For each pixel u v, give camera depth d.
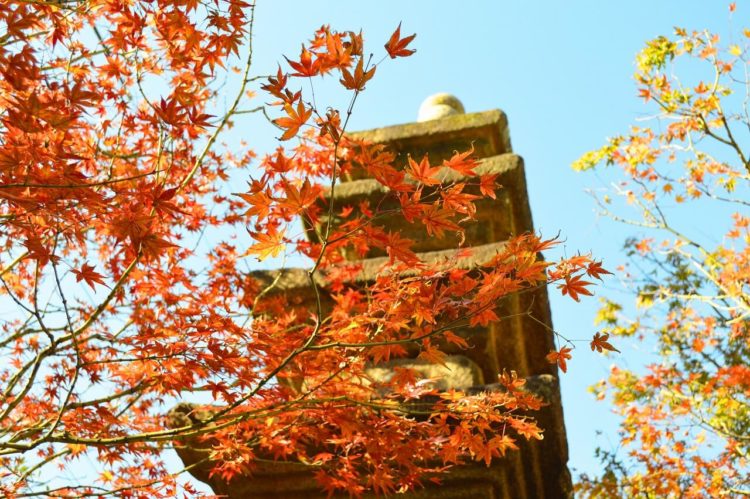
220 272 4.80
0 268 4.61
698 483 9.24
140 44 3.86
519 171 4.34
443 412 3.33
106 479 4.53
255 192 2.58
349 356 3.44
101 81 4.22
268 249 2.69
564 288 2.95
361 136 4.71
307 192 2.60
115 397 3.86
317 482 3.82
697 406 9.62
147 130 4.59
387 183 2.67
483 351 4.06
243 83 3.84
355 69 2.37
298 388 3.91
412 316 3.13
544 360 4.35
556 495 3.67
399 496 3.82
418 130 4.66
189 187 5.05
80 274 3.00
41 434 4.23
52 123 2.62
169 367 3.39
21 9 3.12
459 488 3.76
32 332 4.51
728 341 10.26
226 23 3.46
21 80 2.81
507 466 3.65
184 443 3.79
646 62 8.52
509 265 2.93
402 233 4.39
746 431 9.56
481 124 4.62
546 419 3.46
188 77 4.43
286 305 4.19
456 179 4.39
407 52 2.39
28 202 2.73
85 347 4.42
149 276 4.11
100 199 2.78
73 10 3.54
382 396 3.63
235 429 3.59
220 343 3.27
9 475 4.22
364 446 3.59
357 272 4.11
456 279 3.33
